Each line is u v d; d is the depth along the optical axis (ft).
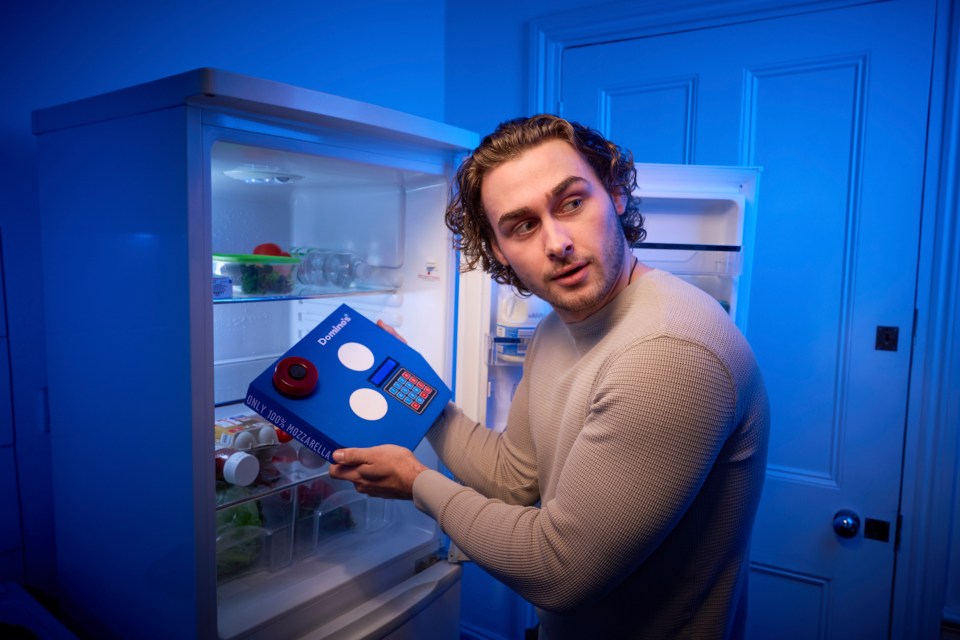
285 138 2.99
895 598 5.29
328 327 3.57
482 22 6.67
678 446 2.21
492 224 2.80
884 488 5.25
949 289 4.89
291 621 3.32
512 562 2.51
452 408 3.72
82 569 3.63
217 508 3.12
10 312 3.70
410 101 6.56
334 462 3.10
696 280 4.54
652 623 2.73
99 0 3.97
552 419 3.03
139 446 3.05
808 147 5.30
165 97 2.65
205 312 2.72
